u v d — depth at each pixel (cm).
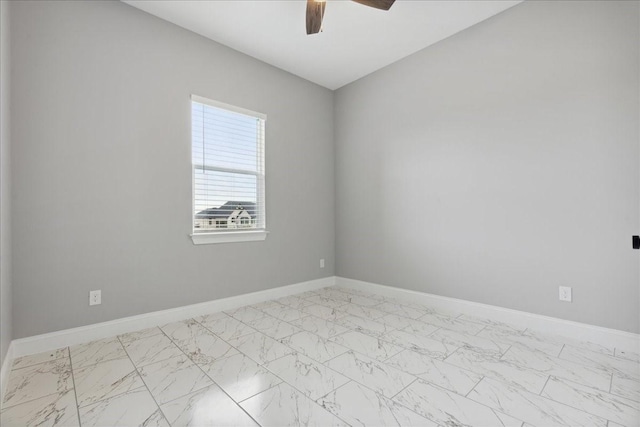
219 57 299
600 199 216
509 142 258
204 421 140
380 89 356
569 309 229
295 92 366
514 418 141
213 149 296
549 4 236
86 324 226
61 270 216
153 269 257
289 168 359
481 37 273
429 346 216
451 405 150
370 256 370
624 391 160
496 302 267
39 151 208
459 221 291
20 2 202
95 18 231
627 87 205
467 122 284
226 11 254
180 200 272
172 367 188
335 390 164
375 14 260
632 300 205
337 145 408
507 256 261
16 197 200
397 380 173
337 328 252
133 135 247
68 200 219
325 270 400
